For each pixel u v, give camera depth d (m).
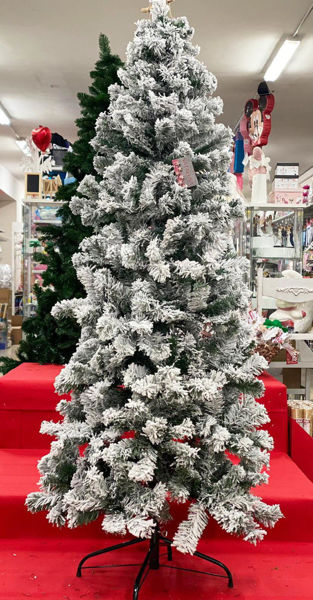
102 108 2.71
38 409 2.35
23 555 1.83
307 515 1.90
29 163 4.80
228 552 1.87
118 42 5.79
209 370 1.62
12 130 9.13
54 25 5.40
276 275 5.09
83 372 1.55
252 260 4.98
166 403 1.49
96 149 1.79
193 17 5.26
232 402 1.65
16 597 1.60
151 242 1.47
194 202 1.63
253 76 6.57
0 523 1.92
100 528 1.94
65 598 1.60
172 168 1.58
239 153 5.69
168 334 1.57
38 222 4.77
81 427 1.61
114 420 1.46
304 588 1.66
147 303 1.46
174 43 1.61
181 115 1.50
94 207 1.75
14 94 7.41
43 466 1.59
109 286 1.56
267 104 5.48
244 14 5.20
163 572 1.74
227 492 1.50
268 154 10.29
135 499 1.46
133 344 1.50
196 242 1.55
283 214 5.39
